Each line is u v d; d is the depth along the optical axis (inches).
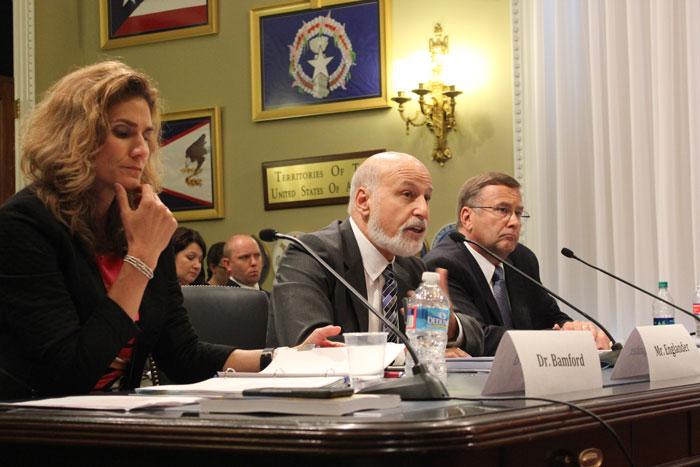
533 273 204.4
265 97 314.2
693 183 255.1
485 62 285.7
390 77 297.1
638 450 78.8
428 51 292.5
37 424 67.6
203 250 262.7
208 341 156.1
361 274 143.8
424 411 65.2
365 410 66.0
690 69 257.0
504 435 60.4
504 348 79.0
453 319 146.5
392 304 145.9
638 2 264.4
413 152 293.6
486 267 190.7
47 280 93.0
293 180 309.1
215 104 322.3
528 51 277.3
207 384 86.4
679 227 257.0
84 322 96.8
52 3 333.7
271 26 314.0
